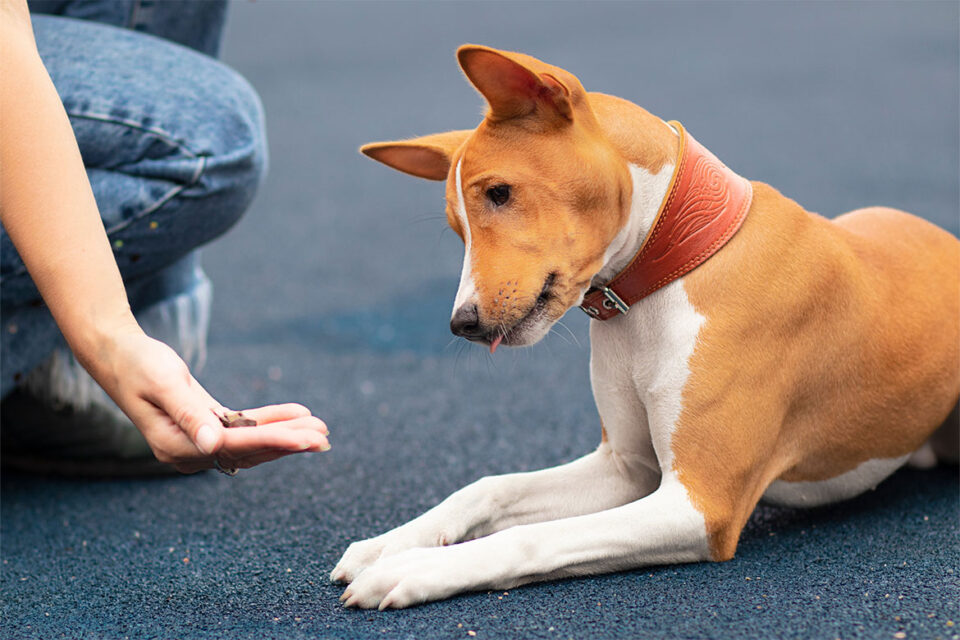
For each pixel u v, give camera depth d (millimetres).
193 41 3945
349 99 11336
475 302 2424
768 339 2582
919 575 2428
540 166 2436
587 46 13070
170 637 2273
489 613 2287
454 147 2824
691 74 11336
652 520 2480
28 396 3539
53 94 2244
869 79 10883
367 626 2254
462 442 3844
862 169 7684
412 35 14695
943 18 13789
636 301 2619
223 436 1998
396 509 3186
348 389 4578
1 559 2900
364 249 6938
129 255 3303
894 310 2830
